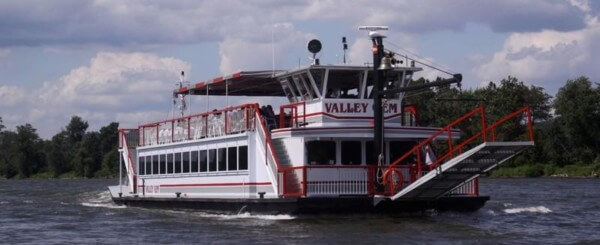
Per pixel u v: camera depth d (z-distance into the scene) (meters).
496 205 43.91
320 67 33.47
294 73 34.91
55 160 186.00
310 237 27.56
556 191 64.38
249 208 33.81
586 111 114.38
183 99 43.06
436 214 33.81
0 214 42.31
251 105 34.47
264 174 33.44
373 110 33.41
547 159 117.06
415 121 35.53
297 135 32.06
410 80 34.94
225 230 29.92
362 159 33.66
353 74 34.56
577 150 114.94
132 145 46.72
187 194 39.12
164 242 27.94
